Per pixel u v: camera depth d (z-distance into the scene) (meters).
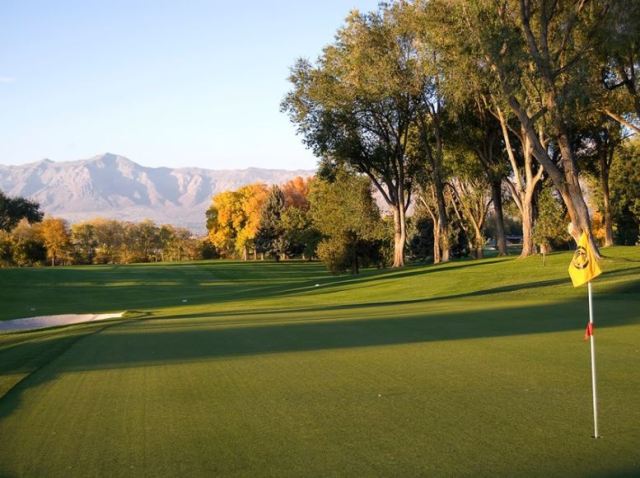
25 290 57.34
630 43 26.88
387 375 9.45
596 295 22.38
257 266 90.88
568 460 5.48
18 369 11.50
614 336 12.55
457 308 20.34
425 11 34.41
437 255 58.44
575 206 29.06
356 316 19.59
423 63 36.62
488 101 38.78
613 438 6.07
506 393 8.02
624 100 31.94
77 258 130.00
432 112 45.12
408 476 5.24
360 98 44.53
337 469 5.49
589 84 29.14
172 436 6.77
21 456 6.30
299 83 46.09
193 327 18.58
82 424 7.43
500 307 19.97
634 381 8.52
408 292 33.38
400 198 51.53
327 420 7.07
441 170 48.09
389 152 49.97
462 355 10.95
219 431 6.86
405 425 6.74
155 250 140.38
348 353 11.72
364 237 55.38
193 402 8.27
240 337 15.01
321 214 66.75
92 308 42.94
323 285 45.34
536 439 6.10
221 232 121.69
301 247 108.25
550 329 13.98
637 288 23.02
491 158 45.28
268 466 5.66
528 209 41.03
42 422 7.60
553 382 8.57
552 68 28.50
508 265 37.34
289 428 6.83
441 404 7.57
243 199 119.69
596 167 48.72
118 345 14.68
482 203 60.41
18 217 102.94
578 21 28.50
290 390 8.71
